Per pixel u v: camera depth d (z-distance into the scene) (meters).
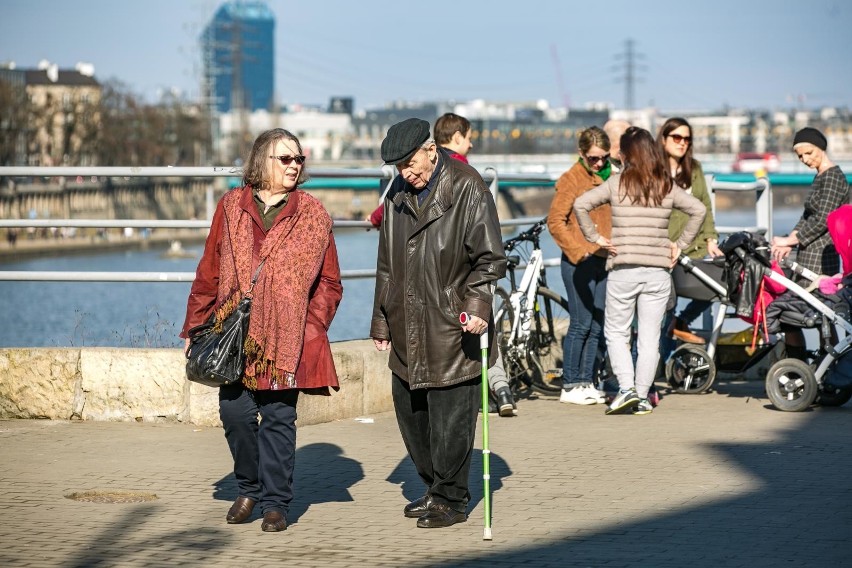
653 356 11.61
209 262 7.73
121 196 137.62
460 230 7.62
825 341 11.91
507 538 7.25
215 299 7.78
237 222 7.61
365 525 7.59
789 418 11.42
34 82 165.38
